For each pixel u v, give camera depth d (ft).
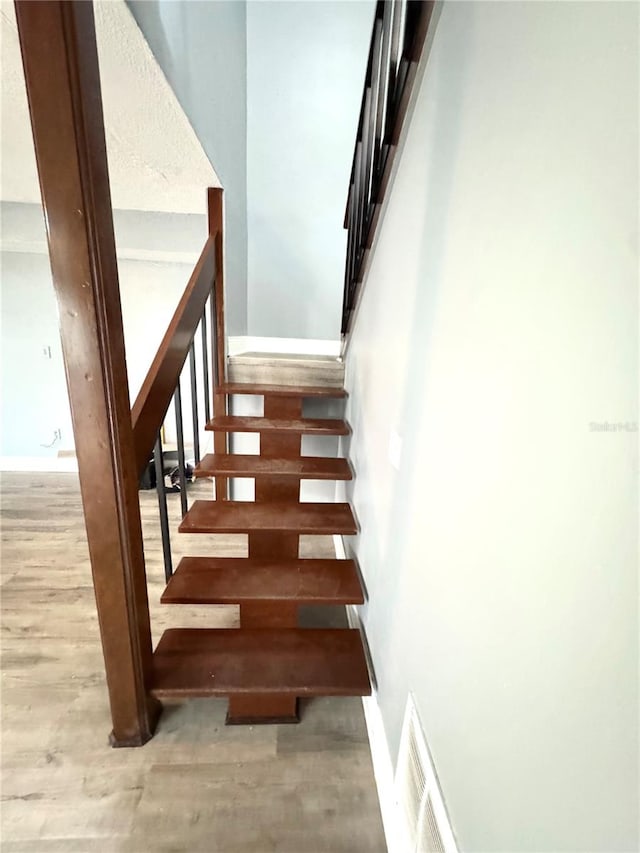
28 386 11.61
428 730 2.74
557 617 1.51
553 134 1.62
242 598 4.61
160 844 3.43
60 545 7.55
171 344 4.50
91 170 2.51
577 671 1.40
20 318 11.14
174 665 4.23
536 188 1.72
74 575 6.70
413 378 3.40
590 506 1.36
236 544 7.82
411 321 3.51
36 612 5.85
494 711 1.92
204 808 3.68
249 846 3.45
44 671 4.92
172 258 10.69
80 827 3.51
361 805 3.77
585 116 1.43
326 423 6.77
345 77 9.06
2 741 4.12
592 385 1.36
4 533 7.94
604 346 1.31
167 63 3.67
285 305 10.52
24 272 10.86
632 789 1.19
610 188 1.30
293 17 8.63
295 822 3.62
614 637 1.25
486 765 1.98
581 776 1.38
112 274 2.87
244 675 4.17
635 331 1.19
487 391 2.11
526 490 1.73
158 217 9.55
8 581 6.50
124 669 3.84
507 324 1.94
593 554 1.34
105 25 2.93
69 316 2.77
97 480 3.23
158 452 4.49
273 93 9.06
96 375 2.95
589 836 1.34
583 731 1.37
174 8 3.85
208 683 4.06
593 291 1.37
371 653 4.49
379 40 4.75
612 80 1.30
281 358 7.82
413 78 3.56
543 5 1.69
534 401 1.69
